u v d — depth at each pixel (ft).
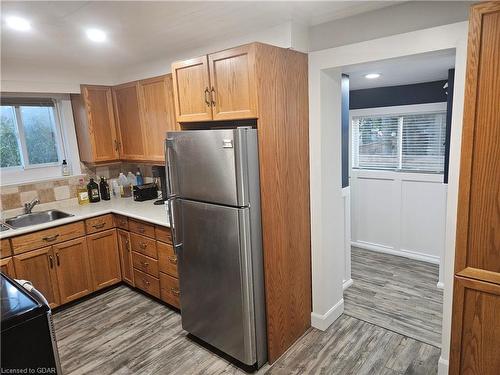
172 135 7.49
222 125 8.41
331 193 8.45
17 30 6.87
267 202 6.97
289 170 7.51
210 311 7.72
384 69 9.44
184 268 8.04
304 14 6.66
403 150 13.26
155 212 10.25
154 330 9.04
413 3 6.11
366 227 14.48
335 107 8.25
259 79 6.47
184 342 8.49
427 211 12.74
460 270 4.85
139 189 11.98
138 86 10.82
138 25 6.85
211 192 7.00
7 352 3.78
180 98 7.94
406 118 13.03
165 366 7.65
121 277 11.50
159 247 9.65
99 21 6.50
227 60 6.82
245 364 7.39
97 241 10.77
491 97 4.30
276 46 6.93
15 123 10.82
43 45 8.09
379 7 6.42
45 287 9.66
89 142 11.55
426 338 8.23
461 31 5.69
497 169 4.39
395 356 7.66
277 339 7.68
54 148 11.82
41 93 10.81
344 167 10.44
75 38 7.62
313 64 7.60
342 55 7.13
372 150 14.06
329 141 8.17
